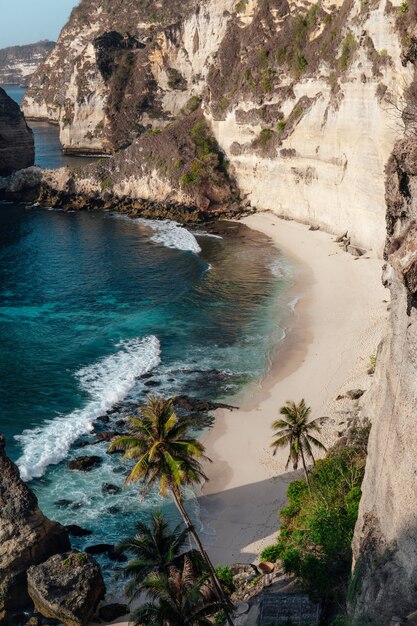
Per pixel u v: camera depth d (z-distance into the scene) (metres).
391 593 23.69
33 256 102.38
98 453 50.50
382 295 76.00
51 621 36.72
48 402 57.75
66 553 39.28
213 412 55.72
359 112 90.25
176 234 112.06
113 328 73.75
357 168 92.38
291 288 82.81
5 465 40.62
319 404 54.75
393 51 81.62
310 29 108.44
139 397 58.53
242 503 44.75
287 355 65.00
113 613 37.00
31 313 78.56
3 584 38.09
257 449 50.41
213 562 39.53
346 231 98.06
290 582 34.59
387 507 26.19
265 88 115.12
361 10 89.94
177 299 81.88
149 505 45.06
